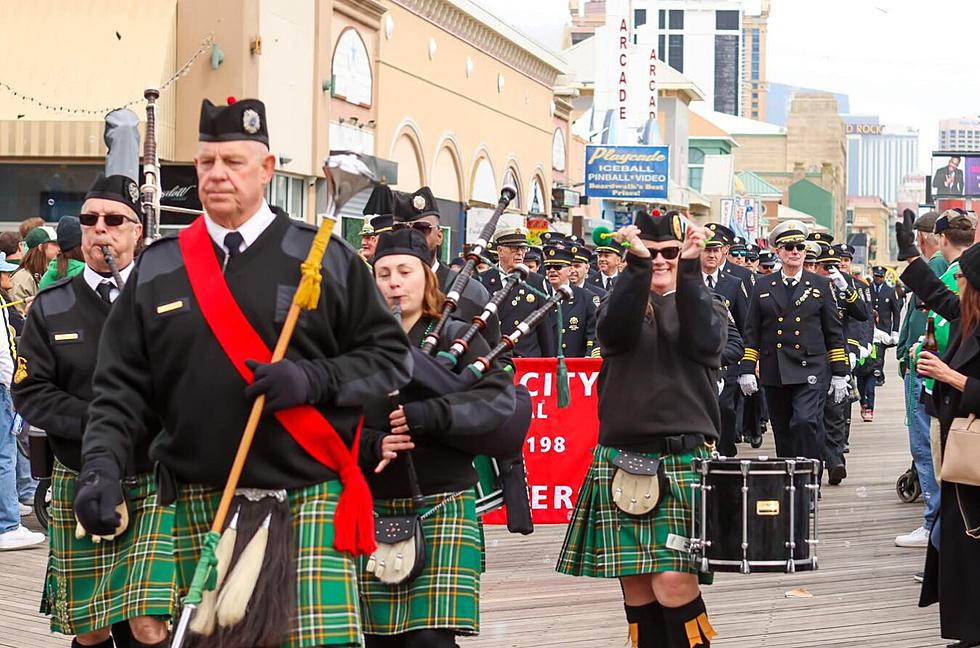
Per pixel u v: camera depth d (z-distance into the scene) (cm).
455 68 2914
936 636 801
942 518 716
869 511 1251
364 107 2369
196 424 452
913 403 1072
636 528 634
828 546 1088
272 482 453
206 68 1850
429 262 591
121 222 603
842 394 1283
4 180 1853
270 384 437
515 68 3434
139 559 484
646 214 648
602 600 891
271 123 1975
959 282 732
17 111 1800
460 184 2997
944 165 4712
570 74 4234
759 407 1689
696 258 620
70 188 1841
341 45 2238
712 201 7075
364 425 539
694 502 622
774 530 611
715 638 795
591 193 4088
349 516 454
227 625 443
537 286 1254
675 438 630
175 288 455
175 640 436
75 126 1783
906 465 1580
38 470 605
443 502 558
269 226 462
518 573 979
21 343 603
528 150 3628
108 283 604
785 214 9950
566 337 1302
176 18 1853
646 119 5016
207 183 453
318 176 2148
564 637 792
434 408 536
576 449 1052
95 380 466
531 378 1052
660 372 635
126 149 847
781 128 13325
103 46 1823
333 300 463
